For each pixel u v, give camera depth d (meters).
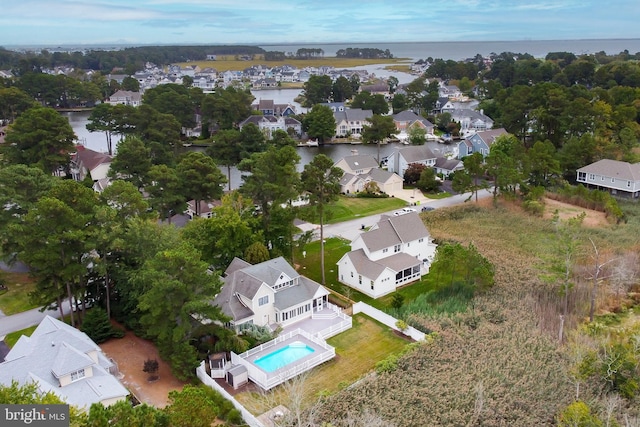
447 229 73.62
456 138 144.25
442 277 55.38
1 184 59.19
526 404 38.47
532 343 45.53
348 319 50.16
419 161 104.25
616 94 133.25
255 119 145.50
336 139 144.00
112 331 47.66
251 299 47.97
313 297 51.94
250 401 39.12
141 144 85.31
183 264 41.78
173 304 41.31
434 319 49.38
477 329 47.72
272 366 43.22
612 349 42.09
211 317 42.31
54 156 92.25
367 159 103.75
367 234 60.47
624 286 56.47
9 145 95.00
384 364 42.25
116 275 49.47
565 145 99.12
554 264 54.56
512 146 93.69
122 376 42.16
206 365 43.19
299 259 66.19
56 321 43.31
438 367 42.22
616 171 88.06
